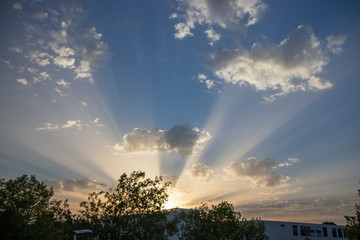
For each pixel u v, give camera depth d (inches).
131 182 1064.2
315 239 2042.3
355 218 944.9
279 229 2110.0
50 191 930.1
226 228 1131.9
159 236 966.4
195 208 1245.7
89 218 973.2
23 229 797.9
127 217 972.6
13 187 850.8
